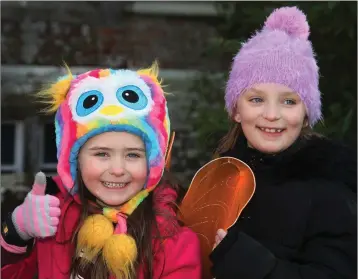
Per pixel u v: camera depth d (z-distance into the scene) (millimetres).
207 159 4070
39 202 1869
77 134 1889
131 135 1877
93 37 5574
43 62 5414
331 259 1840
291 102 2025
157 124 1920
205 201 2117
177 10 5715
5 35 5352
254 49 2061
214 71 4488
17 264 2010
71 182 1944
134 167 1890
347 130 3330
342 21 3271
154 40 5684
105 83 1943
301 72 2014
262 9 3602
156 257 1908
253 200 2023
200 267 1949
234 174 2066
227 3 4059
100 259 1872
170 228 1942
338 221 1887
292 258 1908
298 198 1944
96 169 1874
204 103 4234
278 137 2012
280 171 2012
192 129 4379
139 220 1922
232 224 1962
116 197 1897
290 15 2143
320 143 2061
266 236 1953
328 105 3594
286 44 2037
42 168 5398
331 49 3545
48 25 5484
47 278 1955
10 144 5332
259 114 2010
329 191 1939
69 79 2025
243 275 1819
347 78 3562
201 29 5719
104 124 1852
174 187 2143
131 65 5594
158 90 2008
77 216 1994
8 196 4906
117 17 5648
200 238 2102
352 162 2035
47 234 1858
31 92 5238
